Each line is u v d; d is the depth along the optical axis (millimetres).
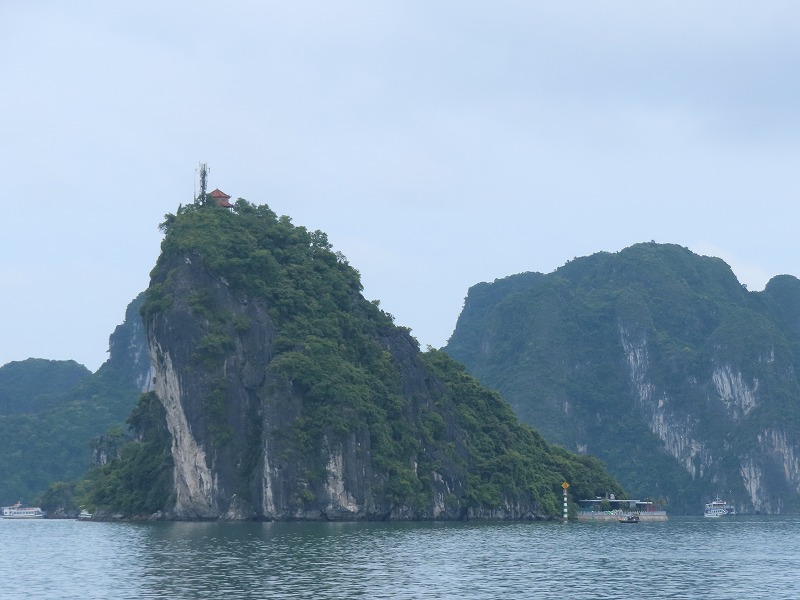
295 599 76250
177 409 183125
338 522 176750
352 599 76562
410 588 83000
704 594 84438
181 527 160000
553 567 102688
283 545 119812
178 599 76000
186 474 182000
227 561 101125
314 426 179375
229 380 183125
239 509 177250
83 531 164500
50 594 78812
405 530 156625
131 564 99625
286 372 180125
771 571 104000
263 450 176875
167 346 184625
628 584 90062
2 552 118062
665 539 159750
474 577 91625
